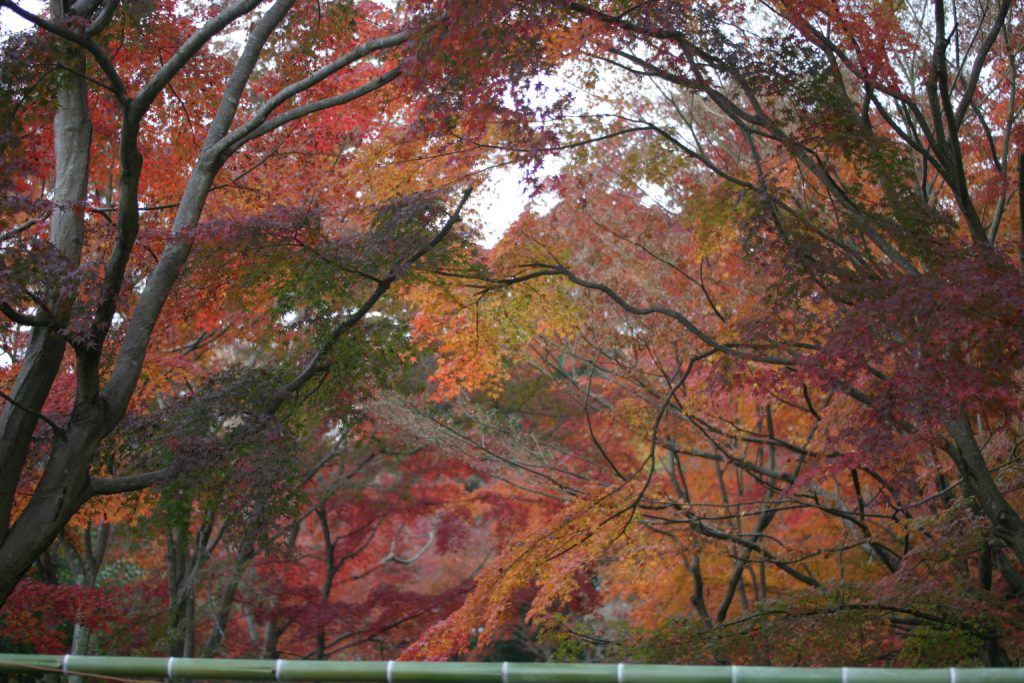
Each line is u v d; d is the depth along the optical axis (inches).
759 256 325.1
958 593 330.0
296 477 305.0
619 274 464.1
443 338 411.8
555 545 352.2
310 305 347.6
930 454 373.4
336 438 573.6
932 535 354.3
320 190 405.1
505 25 285.4
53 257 239.9
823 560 518.9
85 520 346.6
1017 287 251.1
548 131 312.5
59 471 259.8
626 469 551.2
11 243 242.2
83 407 264.1
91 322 249.9
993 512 311.3
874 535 410.0
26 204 247.9
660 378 512.7
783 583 532.4
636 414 456.8
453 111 303.6
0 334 253.0
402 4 388.2
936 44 309.1
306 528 682.2
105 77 346.0
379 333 343.6
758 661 317.4
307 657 572.7
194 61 372.2
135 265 337.1
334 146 418.9
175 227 301.1
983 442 395.5
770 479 510.0
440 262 341.1
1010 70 355.6
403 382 504.1
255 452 293.4
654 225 444.1
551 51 322.0
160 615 480.7
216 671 146.6
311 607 537.3
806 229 323.0
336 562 619.5
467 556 754.2
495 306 405.7
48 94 272.1
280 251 325.1
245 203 401.1
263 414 305.6
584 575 539.2
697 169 460.4
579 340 504.1
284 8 324.5
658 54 341.7
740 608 577.3
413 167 374.9
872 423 272.2
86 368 258.2
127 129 257.1
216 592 506.3
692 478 588.4
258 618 538.9
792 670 130.0
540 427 639.8
